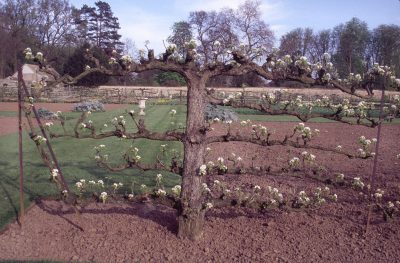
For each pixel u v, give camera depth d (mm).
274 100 4609
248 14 36219
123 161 9070
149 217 5242
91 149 10516
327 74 4238
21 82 4629
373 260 4230
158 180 5281
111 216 5262
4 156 9336
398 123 20766
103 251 4270
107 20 65250
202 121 4430
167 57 4238
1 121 18203
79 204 5105
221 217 5379
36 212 5410
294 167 5250
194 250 4328
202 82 4367
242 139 4535
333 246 4547
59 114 4945
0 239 4551
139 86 48625
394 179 7590
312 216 5484
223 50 4387
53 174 4715
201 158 4465
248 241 4602
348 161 9508
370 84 4492
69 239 4566
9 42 33562
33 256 4141
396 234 4895
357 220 5355
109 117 20297
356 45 49438
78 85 42781
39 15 51188
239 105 4504
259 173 4766
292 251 4383
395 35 47062
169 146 11016
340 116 4531
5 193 6199
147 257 4152
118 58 4273
